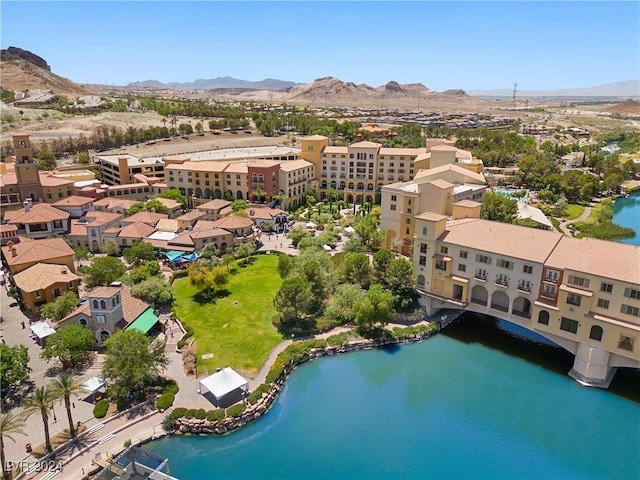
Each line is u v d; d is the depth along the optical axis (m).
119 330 77.75
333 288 100.25
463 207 101.56
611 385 75.31
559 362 82.00
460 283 87.81
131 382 66.44
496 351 85.44
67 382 59.53
